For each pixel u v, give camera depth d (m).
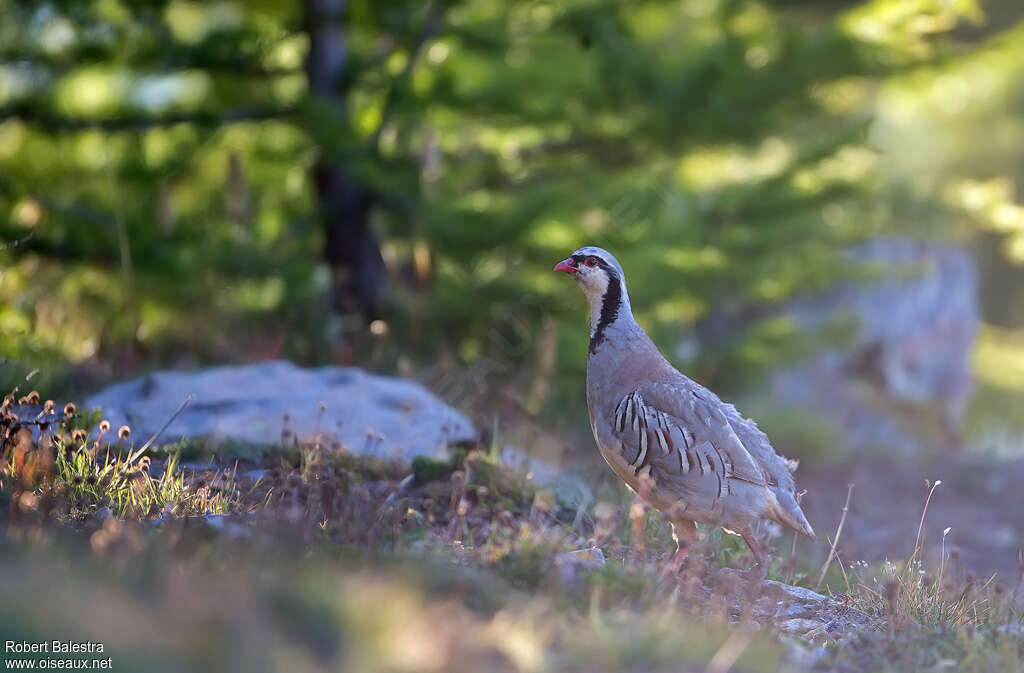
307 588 5.30
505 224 15.48
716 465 7.52
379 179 15.12
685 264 16.58
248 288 16.73
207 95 17.55
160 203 15.09
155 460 8.84
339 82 16.03
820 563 10.12
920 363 25.67
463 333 16.45
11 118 15.90
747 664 5.62
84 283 15.62
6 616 4.49
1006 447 25.48
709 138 16.59
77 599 4.77
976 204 22.00
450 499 8.81
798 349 19.62
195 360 13.70
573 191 15.95
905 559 11.74
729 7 18.28
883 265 21.17
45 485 6.98
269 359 13.73
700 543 8.03
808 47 15.88
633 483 7.99
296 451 9.07
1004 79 35.06
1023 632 6.92
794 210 18.09
